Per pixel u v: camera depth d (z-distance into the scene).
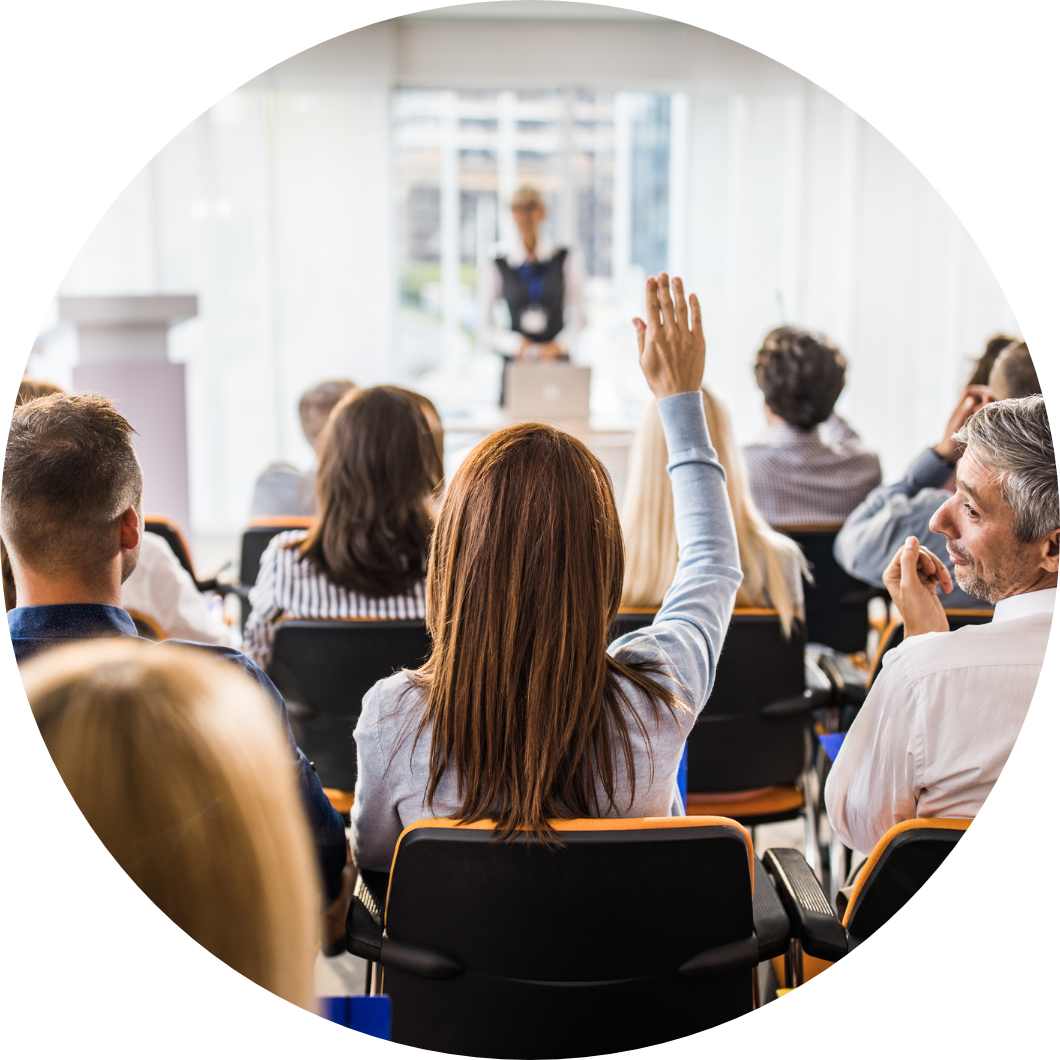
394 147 6.16
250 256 5.83
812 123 5.92
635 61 6.09
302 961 0.68
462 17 5.96
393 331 6.05
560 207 6.50
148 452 3.63
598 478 1.08
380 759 1.17
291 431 6.02
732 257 6.06
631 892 1.10
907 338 6.11
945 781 1.32
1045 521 1.25
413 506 1.91
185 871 0.63
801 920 1.25
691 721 1.16
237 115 5.70
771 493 2.76
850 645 2.67
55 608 1.37
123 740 0.63
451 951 1.15
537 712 1.06
